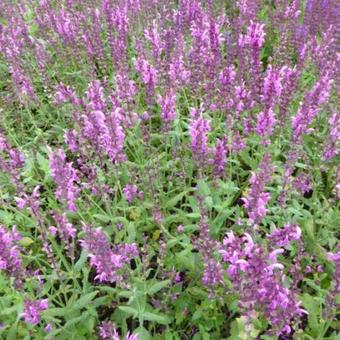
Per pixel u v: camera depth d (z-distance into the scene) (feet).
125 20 2.61
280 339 1.51
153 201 1.72
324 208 1.77
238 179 2.04
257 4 3.08
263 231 1.82
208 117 2.17
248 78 2.23
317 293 1.59
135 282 1.55
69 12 3.12
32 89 2.43
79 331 1.54
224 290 1.51
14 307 1.47
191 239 1.70
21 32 2.87
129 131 2.04
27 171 2.05
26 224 1.99
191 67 2.32
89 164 1.83
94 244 1.32
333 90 2.24
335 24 2.75
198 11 2.74
